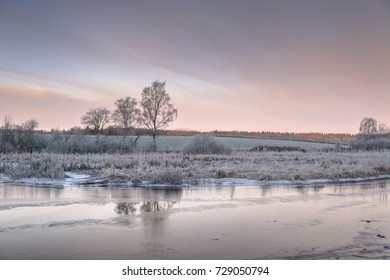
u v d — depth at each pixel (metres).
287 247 9.37
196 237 10.20
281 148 60.66
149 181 22.48
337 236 10.45
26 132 48.75
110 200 16.20
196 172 25.56
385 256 8.68
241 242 9.77
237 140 96.44
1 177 24.36
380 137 77.06
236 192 19.08
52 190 19.30
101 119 73.81
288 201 16.33
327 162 35.09
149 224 11.70
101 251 8.96
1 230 10.84
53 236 10.21
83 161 30.61
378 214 13.59
